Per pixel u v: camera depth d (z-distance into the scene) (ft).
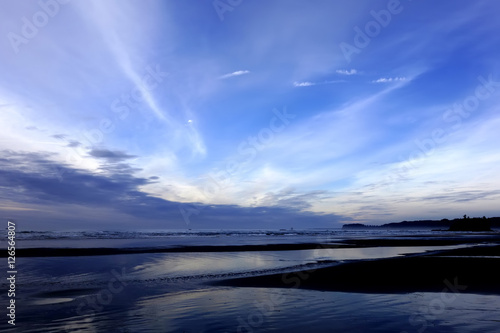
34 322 25.63
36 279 44.98
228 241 133.90
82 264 58.85
